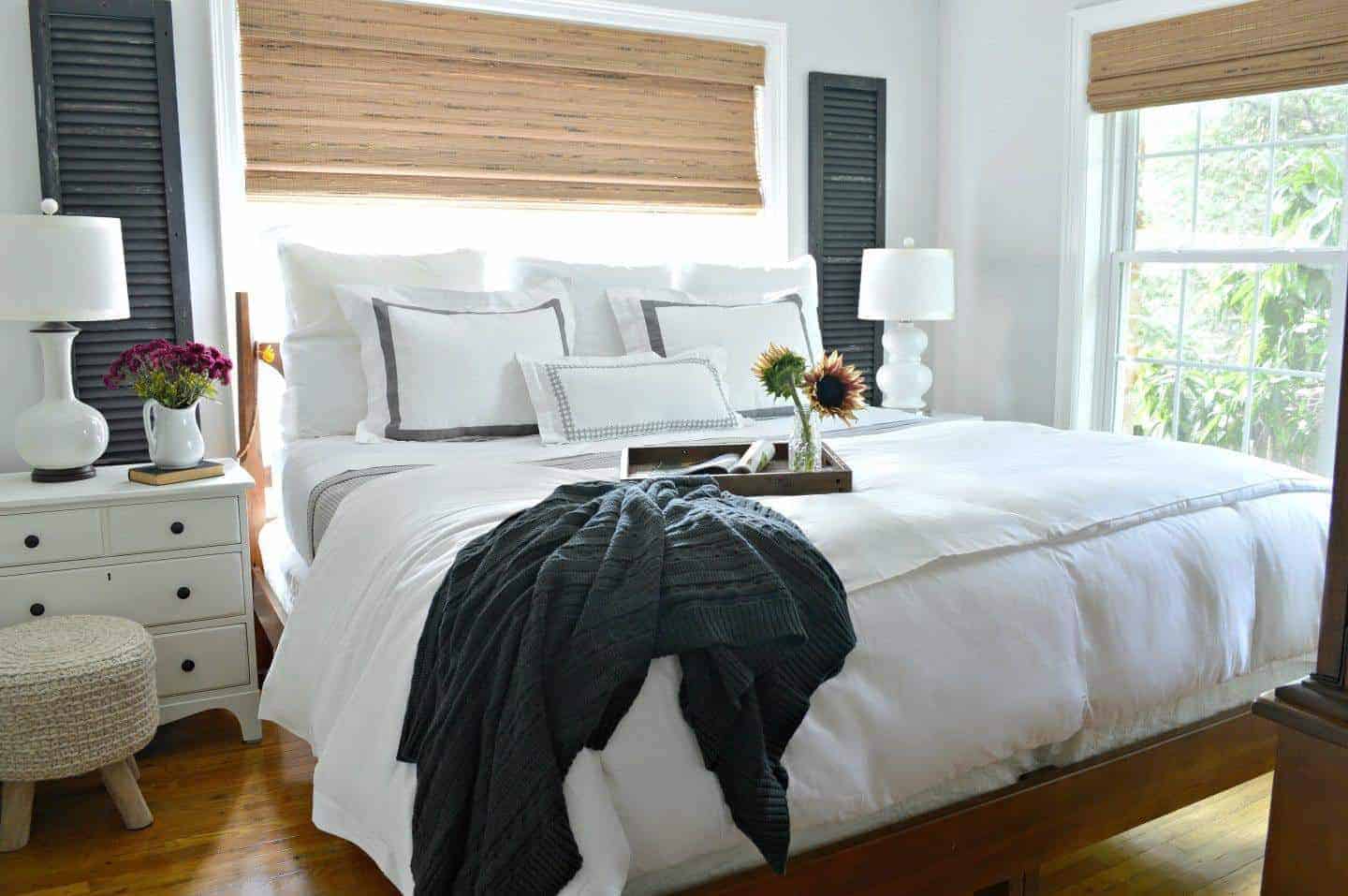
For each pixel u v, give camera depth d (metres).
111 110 3.23
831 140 4.54
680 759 1.55
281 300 3.38
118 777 2.46
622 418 3.19
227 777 2.75
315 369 3.27
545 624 1.55
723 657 1.55
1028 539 1.98
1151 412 4.12
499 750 1.48
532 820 1.44
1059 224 4.29
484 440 3.20
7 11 3.12
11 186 3.17
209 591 2.88
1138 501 2.18
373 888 2.21
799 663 1.62
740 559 1.67
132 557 2.79
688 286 3.84
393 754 1.72
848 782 1.67
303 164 3.60
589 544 1.69
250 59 3.48
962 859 1.85
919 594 1.82
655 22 4.13
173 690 2.87
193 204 3.42
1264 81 3.57
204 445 3.39
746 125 4.45
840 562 1.80
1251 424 3.79
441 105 3.80
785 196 4.48
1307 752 1.04
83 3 3.17
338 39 3.59
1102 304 4.25
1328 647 1.04
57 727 2.35
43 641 2.48
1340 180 3.47
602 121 4.11
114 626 2.59
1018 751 1.88
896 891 1.78
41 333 2.86
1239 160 3.77
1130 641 2.02
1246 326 3.78
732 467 2.38
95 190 3.24
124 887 2.23
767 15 4.34
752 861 1.69
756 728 1.55
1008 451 2.71
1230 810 2.57
